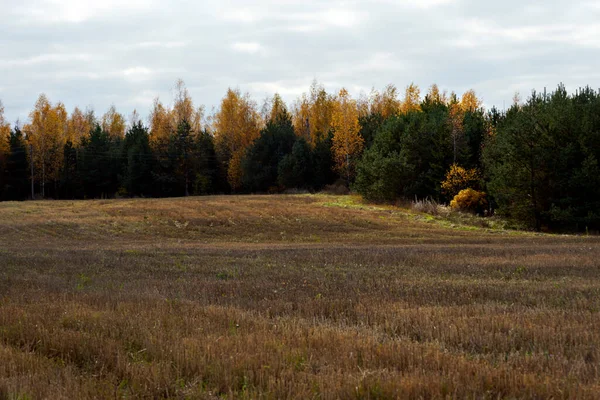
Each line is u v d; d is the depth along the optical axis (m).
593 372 6.32
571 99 44.56
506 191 42.41
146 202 56.22
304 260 20.75
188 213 47.66
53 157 81.50
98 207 51.94
